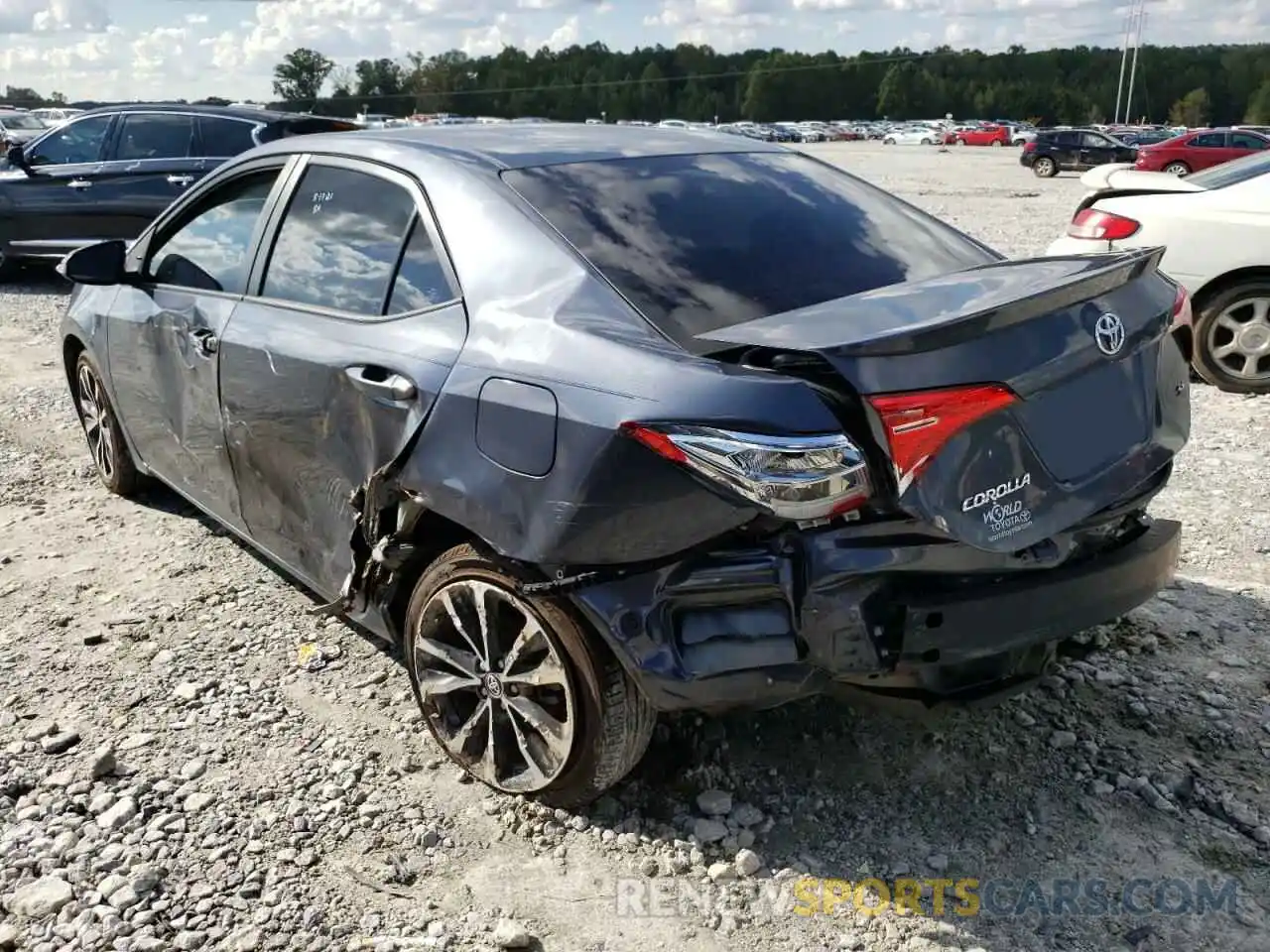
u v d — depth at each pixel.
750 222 3.24
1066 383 2.63
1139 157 29.81
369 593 3.32
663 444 2.47
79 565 4.63
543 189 3.17
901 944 2.56
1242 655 3.70
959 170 37.00
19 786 3.15
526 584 2.76
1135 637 3.82
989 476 2.52
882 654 2.54
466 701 3.21
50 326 9.98
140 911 2.69
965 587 2.58
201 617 4.16
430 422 2.96
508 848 2.91
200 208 4.34
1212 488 5.27
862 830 2.93
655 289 2.86
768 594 2.54
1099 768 3.14
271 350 3.59
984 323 2.44
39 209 11.63
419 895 2.75
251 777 3.20
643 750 2.88
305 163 3.83
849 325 2.49
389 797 3.10
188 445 4.31
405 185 3.37
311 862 2.86
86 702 3.60
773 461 2.38
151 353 4.43
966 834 2.90
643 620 2.60
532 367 2.76
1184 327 3.10
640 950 2.57
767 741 3.27
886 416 2.38
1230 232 6.76
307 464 3.53
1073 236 7.48
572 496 2.62
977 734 3.30
